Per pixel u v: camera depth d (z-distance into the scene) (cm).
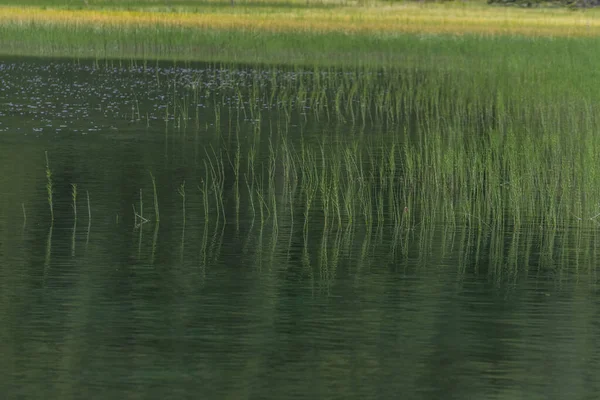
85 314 2234
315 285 2506
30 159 4131
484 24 11100
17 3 13012
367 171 4019
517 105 5509
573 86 5862
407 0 15838
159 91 6631
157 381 1856
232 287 2469
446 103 5803
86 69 7788
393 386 1852
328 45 9144
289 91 6631
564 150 4156
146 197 3488
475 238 3048
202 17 11306
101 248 2812
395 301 2380
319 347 2050
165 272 2589
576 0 15262
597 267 2742
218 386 1841
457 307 2342
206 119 5459
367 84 6875
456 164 3741
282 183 3775
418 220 3262
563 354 2038
